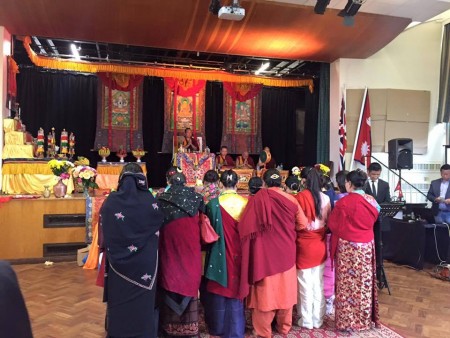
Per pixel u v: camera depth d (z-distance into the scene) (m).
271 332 2.86
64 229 4.90
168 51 8.13
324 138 7.20
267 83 8.17
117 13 4.98
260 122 9.52
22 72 8.12
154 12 4.97
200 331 2.90
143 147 9.04
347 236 2.84
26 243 4.78
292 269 2.77
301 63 8.44
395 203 4.21
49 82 8.39
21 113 8.10
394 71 6.87
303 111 9.98
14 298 0.82
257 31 5.53
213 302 2.71
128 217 2.24
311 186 2.96
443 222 5.04
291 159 10.15
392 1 5.00
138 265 2.27
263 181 2.87
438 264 5.02
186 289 2.50
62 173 5.06
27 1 4.73
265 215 2.61
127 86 8.57
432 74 6.96
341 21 5.35
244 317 2.83
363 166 6.64
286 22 5.32
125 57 8.00
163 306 2.65
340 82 6.73
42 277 4.21
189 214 2.52
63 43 7.56
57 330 2.87
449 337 2.90
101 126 8.46
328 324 3.08
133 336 2.28
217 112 9.70
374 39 5.88
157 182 9.37
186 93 8.88
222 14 4.13
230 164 8.27
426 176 6.81
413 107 6.81
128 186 2.29
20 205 4.76
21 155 5.52
